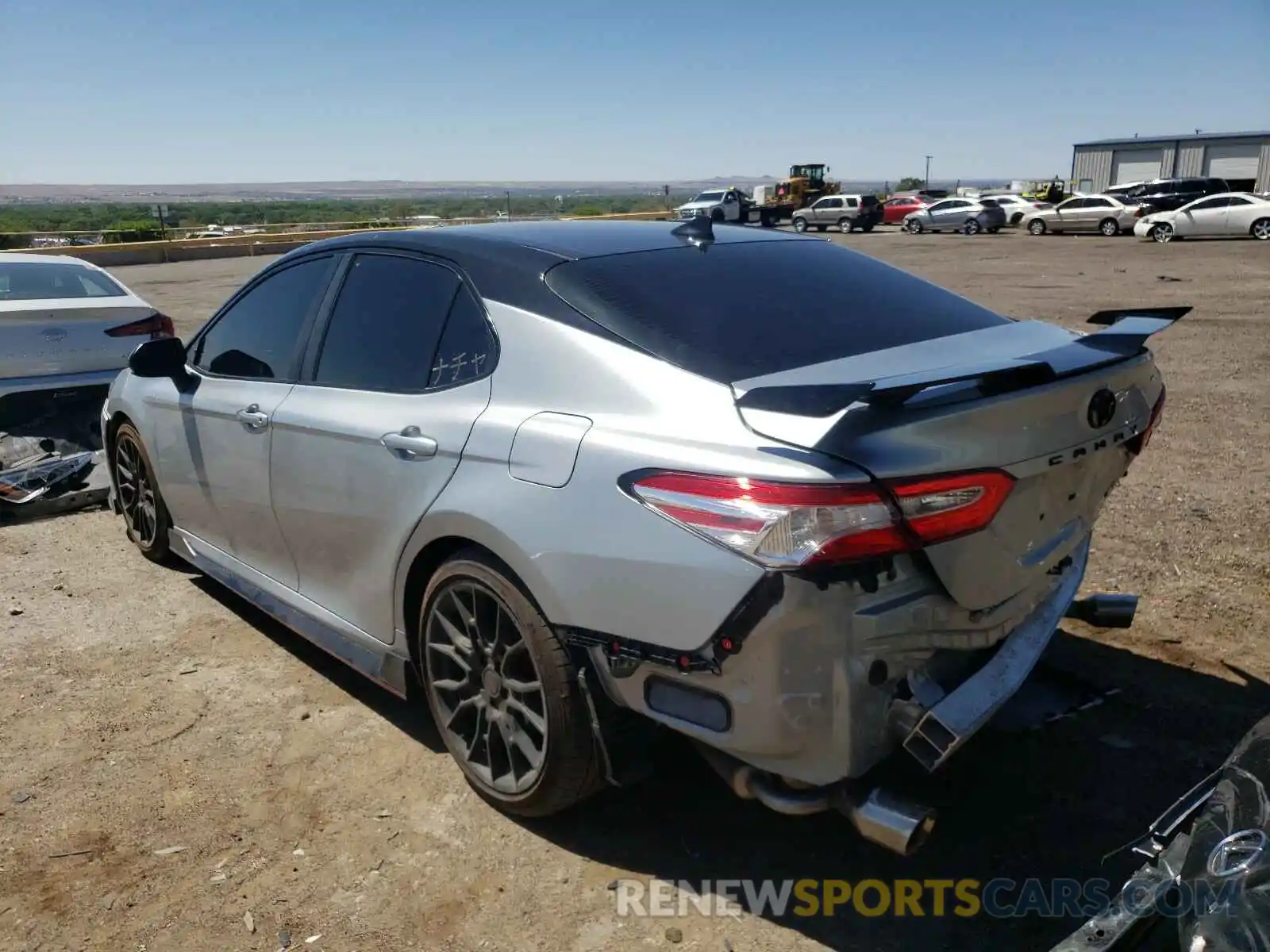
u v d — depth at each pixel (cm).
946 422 229
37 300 689
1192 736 341
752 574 223
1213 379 927
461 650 307
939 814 304
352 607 351
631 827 303
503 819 307
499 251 318
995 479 234
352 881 281
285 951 256
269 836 301
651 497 242
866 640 228
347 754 345
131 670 407
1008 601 262
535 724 284
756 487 225
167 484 464
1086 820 300
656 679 250
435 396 311
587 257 310
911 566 233
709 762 260
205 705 379
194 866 288
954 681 254
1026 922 262
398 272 346
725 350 268
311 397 357
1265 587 455
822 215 4488
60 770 337
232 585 425
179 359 431
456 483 291
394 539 317
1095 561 490
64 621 454
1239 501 574
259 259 3350
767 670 228
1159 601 444
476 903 272
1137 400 284
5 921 268
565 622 261
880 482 220
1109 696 365
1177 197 3612
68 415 697
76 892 279
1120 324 301
